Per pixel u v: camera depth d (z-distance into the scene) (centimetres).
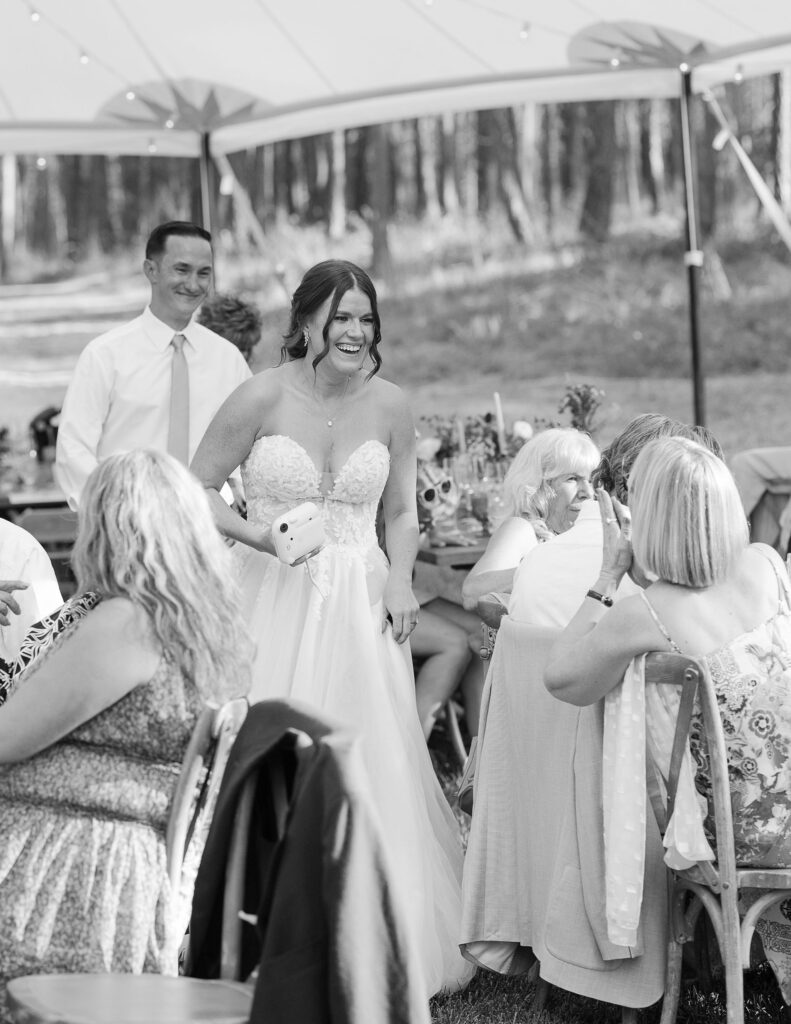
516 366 1441
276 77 666
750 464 595
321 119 702
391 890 199
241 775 219
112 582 237
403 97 685
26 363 1523
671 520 271
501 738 316
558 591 317
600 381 1391
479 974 349
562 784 299
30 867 230
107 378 463
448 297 1600
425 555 504
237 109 696
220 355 480
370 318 365
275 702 228
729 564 273
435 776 378
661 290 1526
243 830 222
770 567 283
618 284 1556
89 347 464
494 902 316
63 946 226
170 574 235
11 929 226
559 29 603
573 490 398
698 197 1658
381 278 1677
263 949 201
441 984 333
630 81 654
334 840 196
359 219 1777
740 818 272
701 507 270
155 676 233
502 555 396
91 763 234
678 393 1325
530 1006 328
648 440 327
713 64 638
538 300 1555
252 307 561
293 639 367
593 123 1716
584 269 1603
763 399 1290
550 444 402
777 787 270
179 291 465
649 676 270
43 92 665
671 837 269
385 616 377
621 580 293
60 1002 207
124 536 235
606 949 283
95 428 464
